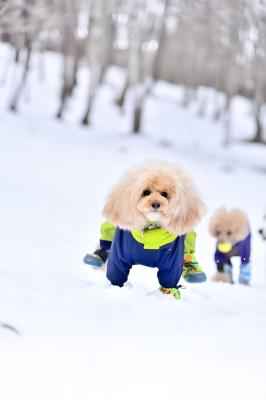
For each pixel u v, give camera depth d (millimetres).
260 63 27531
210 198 13211
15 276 4020
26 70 24578
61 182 12375
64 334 2861
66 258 6039
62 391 2328
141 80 25078
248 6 25000
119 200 3943
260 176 18562
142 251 4074
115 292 3820
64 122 23844
